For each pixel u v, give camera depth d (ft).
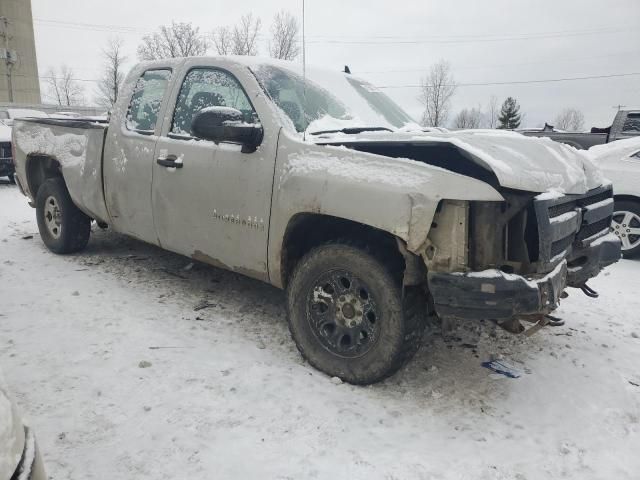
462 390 10.18
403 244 9.06
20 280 15.15
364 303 9.83
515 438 8.74
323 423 8.74
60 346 11.02
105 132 15.25
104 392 9.34
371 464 7.80
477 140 9.94
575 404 9.91
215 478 7.35
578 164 11.23
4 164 35.94
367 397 9.66
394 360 9.45
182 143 12.80
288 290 10.93
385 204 8.95
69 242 17.52
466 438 8.65
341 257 9.87
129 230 14.92
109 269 16.47
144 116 14.48
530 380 10.71
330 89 13.06
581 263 11.29
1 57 149.48
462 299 8.67
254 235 11.27
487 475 7.75
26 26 158.61
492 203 8.82
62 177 17.74
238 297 14.56
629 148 22.09
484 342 12.44
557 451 8.45
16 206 28.84
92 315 12.73
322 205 9.77
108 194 15.10
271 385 9.84
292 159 10.48
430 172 8.80
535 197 8.93
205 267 17.07
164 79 14.15
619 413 9.65
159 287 15.02
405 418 9.09
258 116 11.35
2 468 3.76
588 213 10.94
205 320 12.84
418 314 9.55
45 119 18.37
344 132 11.73
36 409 8.73
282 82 12.14
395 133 10.68
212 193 11.95
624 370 11.40
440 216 8.78
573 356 11.96
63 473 7.29
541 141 11.23
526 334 9.67
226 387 9.68
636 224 21.68
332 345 10.29
